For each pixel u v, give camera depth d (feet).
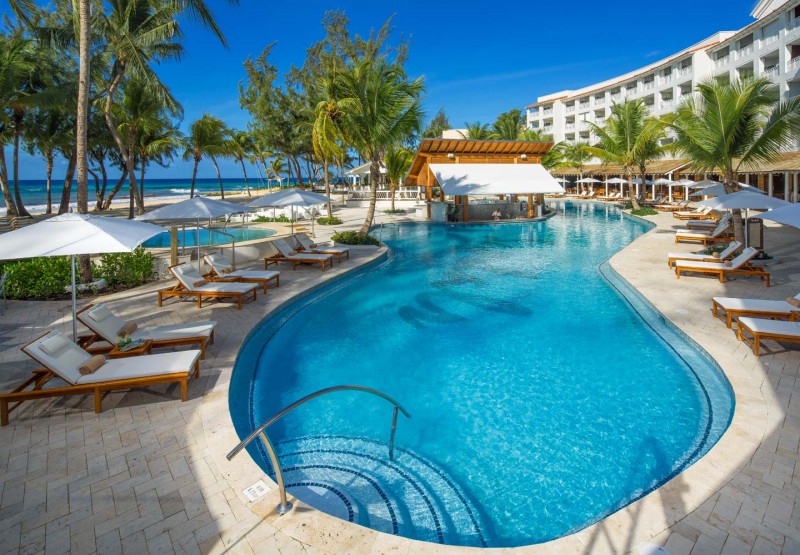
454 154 106.63
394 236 87.15
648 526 13.07
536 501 16.61
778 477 14.93
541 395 24.39
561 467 18.45
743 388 21.27
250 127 189.37
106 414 20.20
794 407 19.34
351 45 153.99
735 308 29.25
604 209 134.21
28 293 39.99
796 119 46.11
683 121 53.57
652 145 112.68
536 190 95.81
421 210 116.26
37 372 21.53
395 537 13.03
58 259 43.80
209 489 15.19
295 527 13.44
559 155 171.32
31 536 13.24
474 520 15.75
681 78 165.17
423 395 24.71
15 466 16.49
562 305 40.27
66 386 19.95
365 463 18.93
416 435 20.93
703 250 57.41
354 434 21.07
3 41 81.25
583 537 12.79
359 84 67.77
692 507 13.74
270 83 152.87
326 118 70.44
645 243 65.72
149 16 62.75
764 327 25.05
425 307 40.70
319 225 100.37
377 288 47.70
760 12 132.87
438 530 15.31
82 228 21.86
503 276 52.21
